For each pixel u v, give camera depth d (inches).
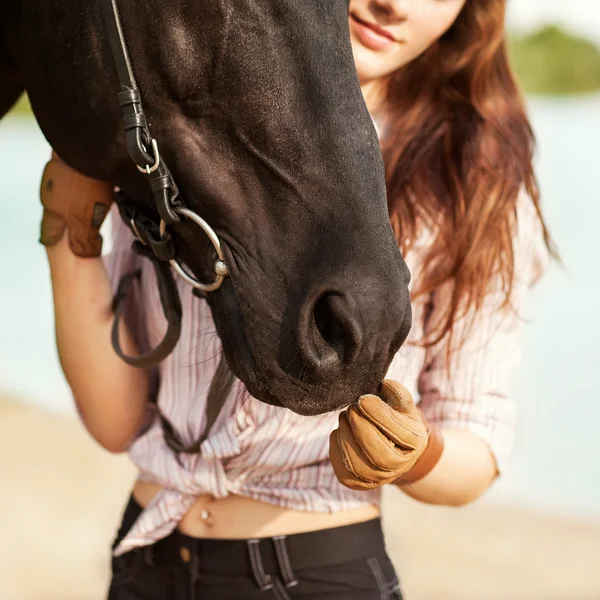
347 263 54.0
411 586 203.9
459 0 74.3
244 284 57.2
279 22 55.5
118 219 80.6
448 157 76.5
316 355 54.2
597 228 537.6
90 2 59.7
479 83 80.6
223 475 70.1
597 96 1386.6
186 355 72.2
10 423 319.3
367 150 56.1
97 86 60.0
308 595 70.7
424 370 78.8
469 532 237.3
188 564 72.0
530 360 354.6
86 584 196.9
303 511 71.1
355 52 75.5
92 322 76.1
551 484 265.1
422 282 73.2
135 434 80.0
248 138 56.6
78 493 256.4
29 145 1019.3
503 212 74.6
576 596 199.5
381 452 58.3
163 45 56.7
